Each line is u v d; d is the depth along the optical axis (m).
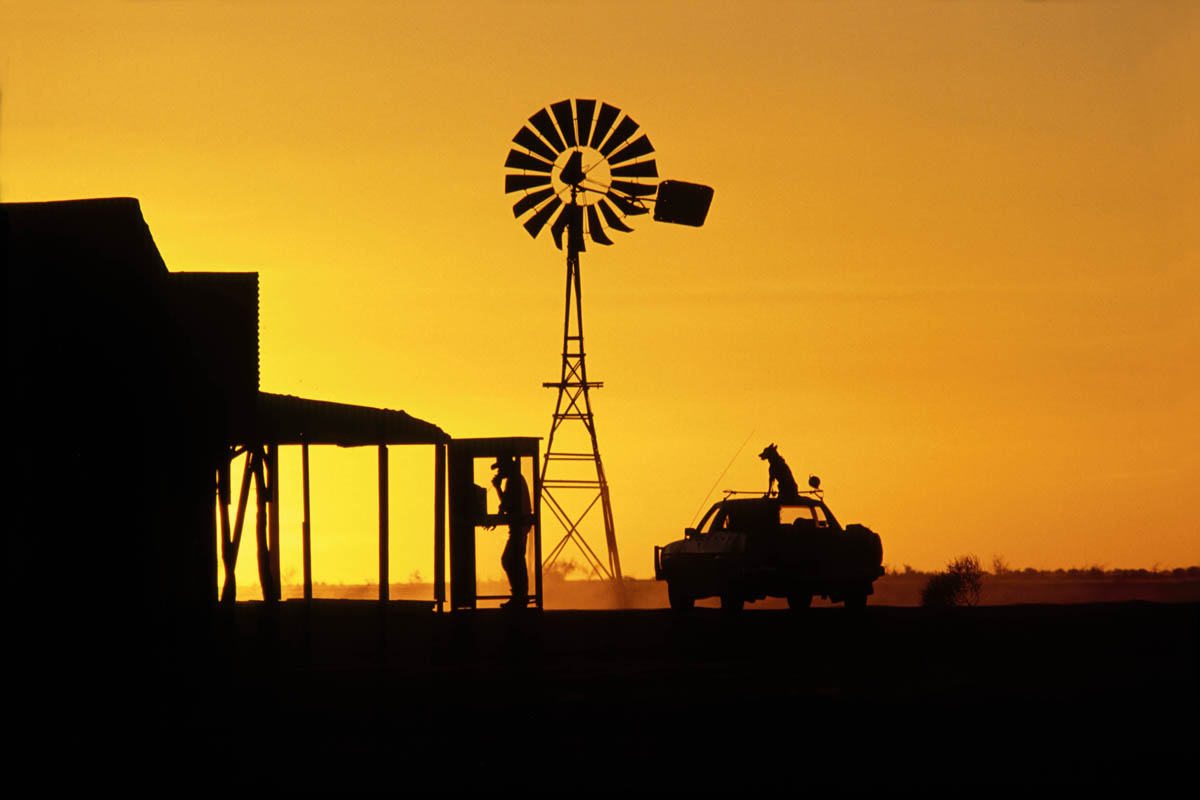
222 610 52.88
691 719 40.16
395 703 43.66
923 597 136.38
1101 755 34.50
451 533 71.25
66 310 39.72
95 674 41.06
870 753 34.84
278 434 59.69
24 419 38.56
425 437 66.69
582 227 119.75
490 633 67.81
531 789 30.53
